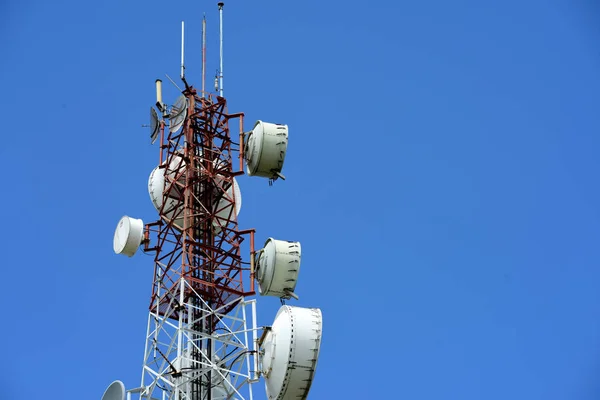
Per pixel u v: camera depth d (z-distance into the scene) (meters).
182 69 55.50
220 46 57.06
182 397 48.25
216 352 50.91
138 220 55.62
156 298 51.59
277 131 54.84
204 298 51.66
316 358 49.28
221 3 58.78
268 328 50.56
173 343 49.50
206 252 52.44
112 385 49.12
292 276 52.88
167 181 54.28
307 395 49.38
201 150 54.59
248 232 53.50
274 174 54.94
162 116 55.59
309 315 50.06
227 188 54.62
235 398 49.72
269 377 49.62
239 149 55.00
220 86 56.19
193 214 52.84
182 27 56.53
